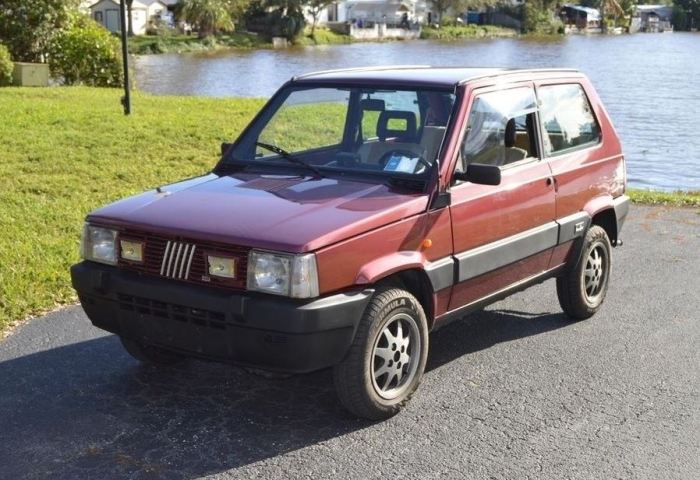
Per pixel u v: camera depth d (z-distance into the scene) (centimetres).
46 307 695
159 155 1275
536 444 475
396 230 485
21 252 789
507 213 568
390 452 463
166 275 473
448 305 537
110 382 553
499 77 586
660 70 5550
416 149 533
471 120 547
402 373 508
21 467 443
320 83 598
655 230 1029
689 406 528
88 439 474
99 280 489
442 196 513
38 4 2541
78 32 2583
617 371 582
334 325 450
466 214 534
